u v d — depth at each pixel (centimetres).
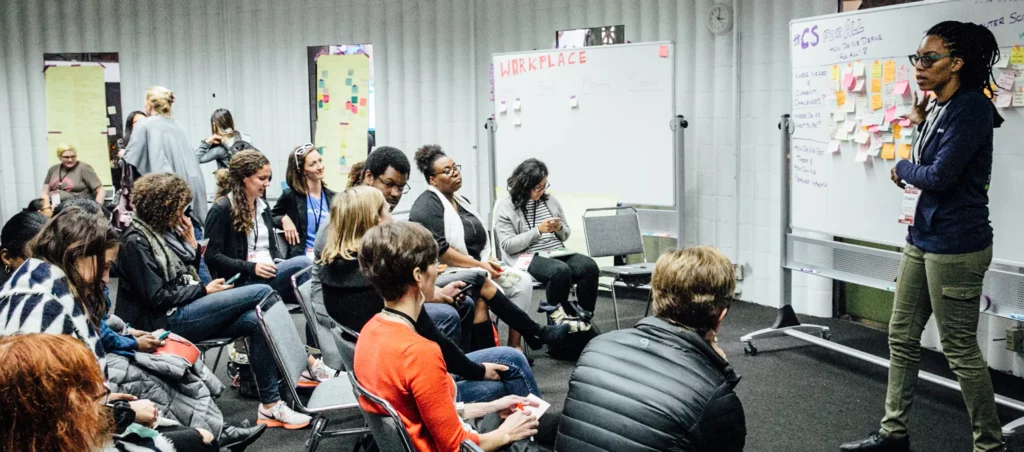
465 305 356
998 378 420
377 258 212
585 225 535
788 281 479
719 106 584
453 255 398
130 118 606
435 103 704
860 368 439
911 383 325
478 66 685
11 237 269
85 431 141
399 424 195
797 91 449
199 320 346
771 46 550
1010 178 347
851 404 387
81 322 232
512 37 669
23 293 225
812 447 338
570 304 463
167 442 227
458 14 684
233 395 411
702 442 189
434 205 402
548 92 608
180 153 531
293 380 283
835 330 515
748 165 574
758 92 561
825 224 440
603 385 200
